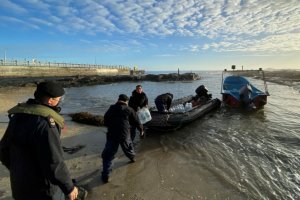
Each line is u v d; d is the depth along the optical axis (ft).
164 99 32.94
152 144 27.17
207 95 48.60
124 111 19.01
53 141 7.98
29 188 8.13
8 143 8.40
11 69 163.02
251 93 49.32
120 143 20.61
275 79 170.81
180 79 172.04
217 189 17.35
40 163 7.92
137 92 26.68
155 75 171.22
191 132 32.32
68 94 85.46
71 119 38.45
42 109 8.19
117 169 20.59
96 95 82.43
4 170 19.57
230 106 51.29
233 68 58.54
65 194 8.48
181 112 33.42
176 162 22.12
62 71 196.44
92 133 30.55
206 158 23.11
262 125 36.27
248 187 17.65
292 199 16.17
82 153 23.80
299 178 19.10
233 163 21.93
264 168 20.88
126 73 281.95
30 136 7.84
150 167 21.01
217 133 31.94
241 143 27.66
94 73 226.38
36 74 177.27
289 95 78.18
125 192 16.92
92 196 16.38
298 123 37.55
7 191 16.40
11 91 88.38
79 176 19.15
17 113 8.14
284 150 25.25
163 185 17.92
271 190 17.28
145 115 26.53
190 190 17.21
